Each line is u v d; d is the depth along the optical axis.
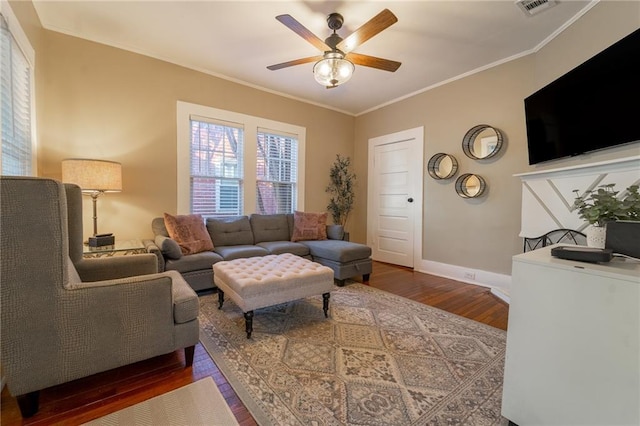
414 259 4.21
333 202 4.93
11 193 1.12
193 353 1.65
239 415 1.27
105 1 2.28
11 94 1.86
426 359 1.76
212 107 3.61
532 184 2.66
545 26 2.54
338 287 3.25
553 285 1.11
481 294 3.06
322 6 2.29
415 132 4.18
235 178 3.90
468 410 1.32
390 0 2.21
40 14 2.46
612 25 2.02
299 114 4.47
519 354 1.21
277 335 2.05
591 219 1.41
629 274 0.94
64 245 1.25
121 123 3.03
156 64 3.21
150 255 2.06
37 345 1.20
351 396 1.40
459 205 3.66
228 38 2.82
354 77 3.67
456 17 2.41
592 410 1.02
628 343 0.94
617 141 1.86
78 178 2.40
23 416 1.23
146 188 3.20
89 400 1.35
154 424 1.21
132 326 1.42
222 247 3.39
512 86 3.12
